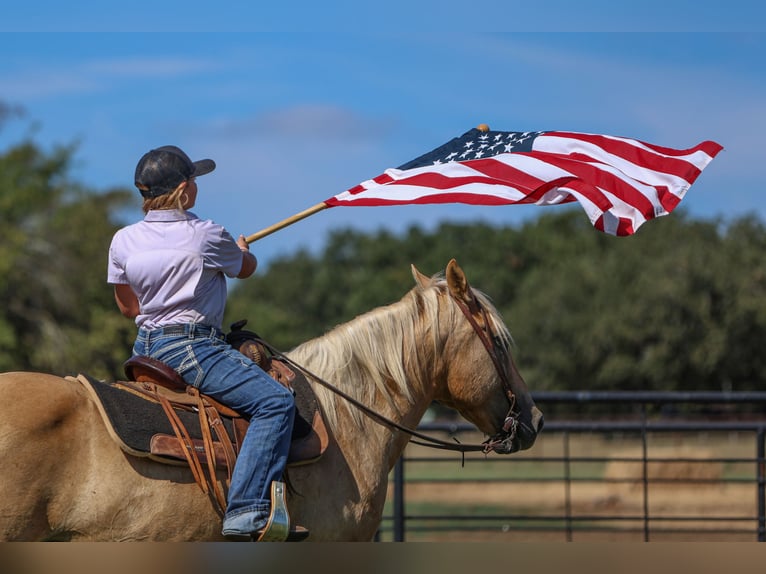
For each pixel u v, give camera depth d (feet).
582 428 51.13
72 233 200.13
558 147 34.14
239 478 24.31
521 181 32.32
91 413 23.41
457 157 34.60
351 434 27.84
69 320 195.93
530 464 132.05
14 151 214.07
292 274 530.68
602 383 249.34
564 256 383.65
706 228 282.15
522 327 268.21
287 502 25.89
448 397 30.48
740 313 240.73
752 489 104.01
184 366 25.16
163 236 25.59
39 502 22.20
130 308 27.02
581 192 31.86
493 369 29.81
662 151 34.53
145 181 25.91
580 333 254.27
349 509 27.12
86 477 22.76
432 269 444.55
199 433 24.54
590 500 99.19
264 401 25.07
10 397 22.50
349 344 28.86
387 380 29.07
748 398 48.34
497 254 417.08
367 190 32.27
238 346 26.68
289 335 293.43
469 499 102.32
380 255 495.41
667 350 241.55
